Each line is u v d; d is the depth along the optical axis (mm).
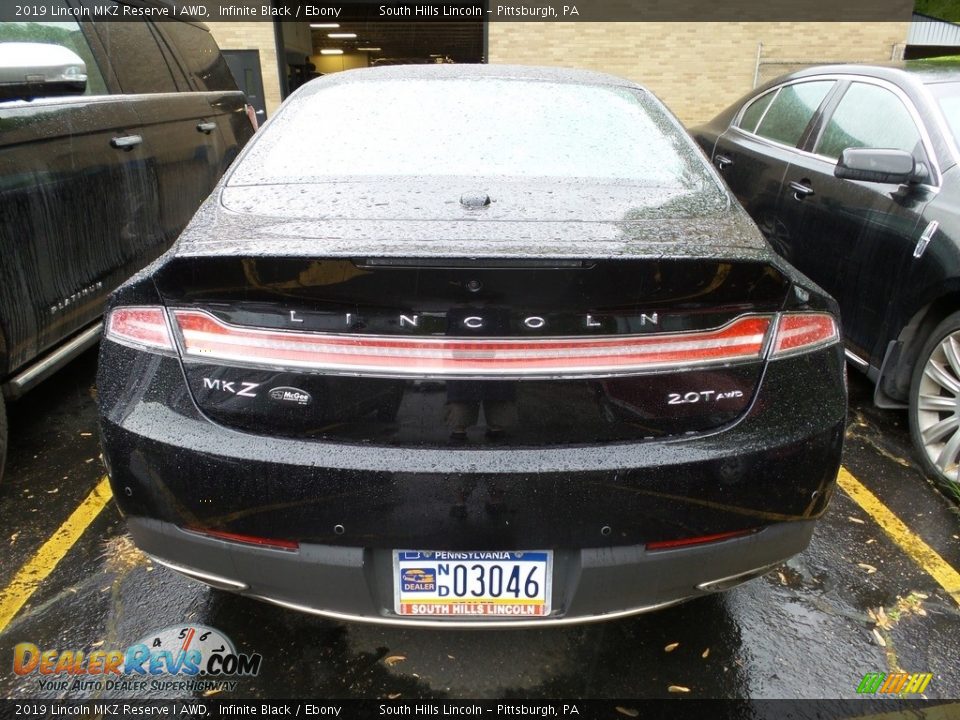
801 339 1552
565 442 1454
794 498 1549
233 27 11828
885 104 3256
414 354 1405
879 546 2396
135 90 3498
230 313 1438
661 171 2014
